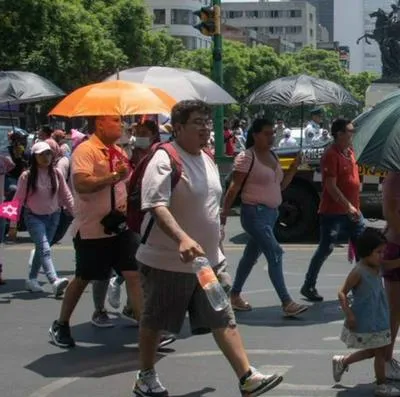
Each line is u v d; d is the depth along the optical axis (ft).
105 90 37.52
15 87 62.28
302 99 61.87
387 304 30.45
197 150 28.78
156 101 37.52
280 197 43.21
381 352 30.48
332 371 33.65
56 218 49.90
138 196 28.91
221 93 50.88
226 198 42.68
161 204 27.50
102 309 42.14
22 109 168.86
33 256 50.42
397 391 30.78
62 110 38.50
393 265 30.71
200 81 50.49
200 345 38.52
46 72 201.36
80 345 38.83
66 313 38.34
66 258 63.93
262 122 42.14
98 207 36.11
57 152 60.64
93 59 214.07
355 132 29.25
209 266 26.91
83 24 212.23
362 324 29.99
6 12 197.67
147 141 40.16
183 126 28.48
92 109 36.73
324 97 62.44
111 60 224.53
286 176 45.19
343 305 30.01
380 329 30.01
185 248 26.71
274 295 49.44
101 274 37.17
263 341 39.01
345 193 45.11
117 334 40.78
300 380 32.96
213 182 29.04
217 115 108.27
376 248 29.73
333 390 31.68
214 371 34.35
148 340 29.63
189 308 29.14
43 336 40.60
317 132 106.11
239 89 395.34
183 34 502.79
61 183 48.88
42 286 52.90
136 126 40.37
